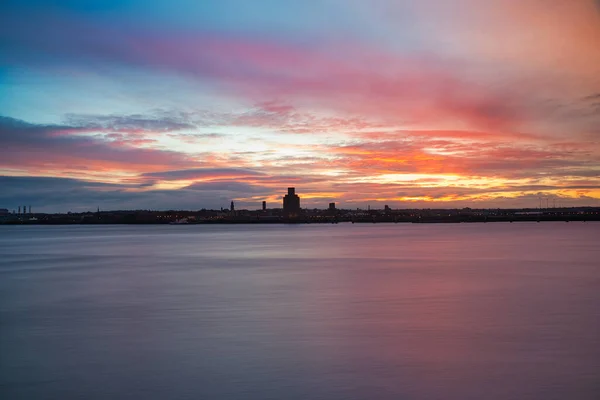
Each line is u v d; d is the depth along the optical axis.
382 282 36.16
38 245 102.88
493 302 27.23
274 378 15.30
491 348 18.03
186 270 47.41
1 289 35.16
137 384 14.98
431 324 21.88
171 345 19.02
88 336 20.62
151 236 161.00
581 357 16.89
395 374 15.49
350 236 137.88
